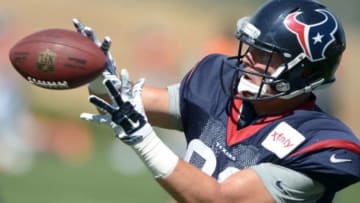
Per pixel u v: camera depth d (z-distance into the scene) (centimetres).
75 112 4928
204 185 1358
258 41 1417
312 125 1421
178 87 1555
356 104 5644
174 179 1352
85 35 1402
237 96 1449
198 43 5831
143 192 3216
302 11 1429
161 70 4938
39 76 1354
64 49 1349
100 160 3919
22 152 3866
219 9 6788
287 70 1418
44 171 3584
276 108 1444
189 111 1516
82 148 4191
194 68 1555
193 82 1532
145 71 4975
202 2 6862
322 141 1401
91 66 1357
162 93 1552
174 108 1538
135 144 1349
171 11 6519
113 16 5931
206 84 1520
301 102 1461
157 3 6656
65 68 1346
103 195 3112
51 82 1357
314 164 1391
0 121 3825
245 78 1447
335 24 1445
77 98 5009
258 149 1421
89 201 2986
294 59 1417
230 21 3709
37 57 1346
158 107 1544
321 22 1430
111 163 3847
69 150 4166
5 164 3719
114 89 1340
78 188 3228
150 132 1355
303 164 1392
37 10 5853
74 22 1402
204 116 1488
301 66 1423
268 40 1412
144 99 1541
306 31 1414
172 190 1361
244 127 1448
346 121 5612
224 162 1441
